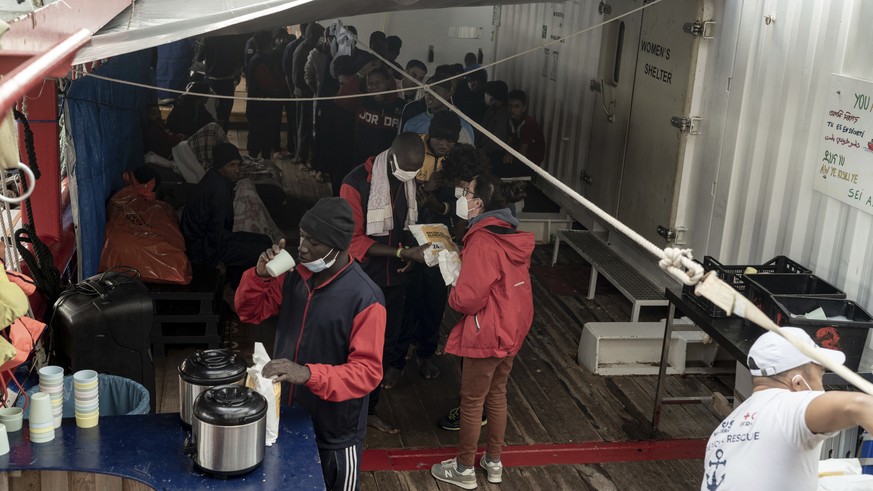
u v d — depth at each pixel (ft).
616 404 17.58
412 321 17.54
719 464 9.08
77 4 7.73
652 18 21.67
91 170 15.96
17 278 9.87
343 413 10.60
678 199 20.59
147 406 11.32
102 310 13.71
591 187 25.93
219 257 19.56
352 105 28.12
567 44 28.40
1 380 9.59
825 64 15.34
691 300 15.43
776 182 16.81
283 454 9.42
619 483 14.82
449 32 37.91
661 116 21.20
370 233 15.38
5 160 5.22
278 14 14.73
